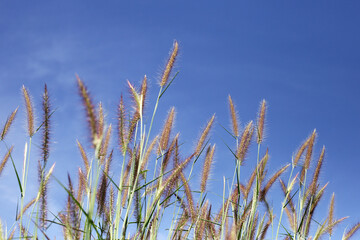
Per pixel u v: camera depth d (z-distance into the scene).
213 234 1.41
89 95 0.99
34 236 1.26
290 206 1.56
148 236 1.31
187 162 1.30
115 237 1.21
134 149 1.24
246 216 1.38
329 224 1.56
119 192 1.22
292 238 1.50
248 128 1.48
